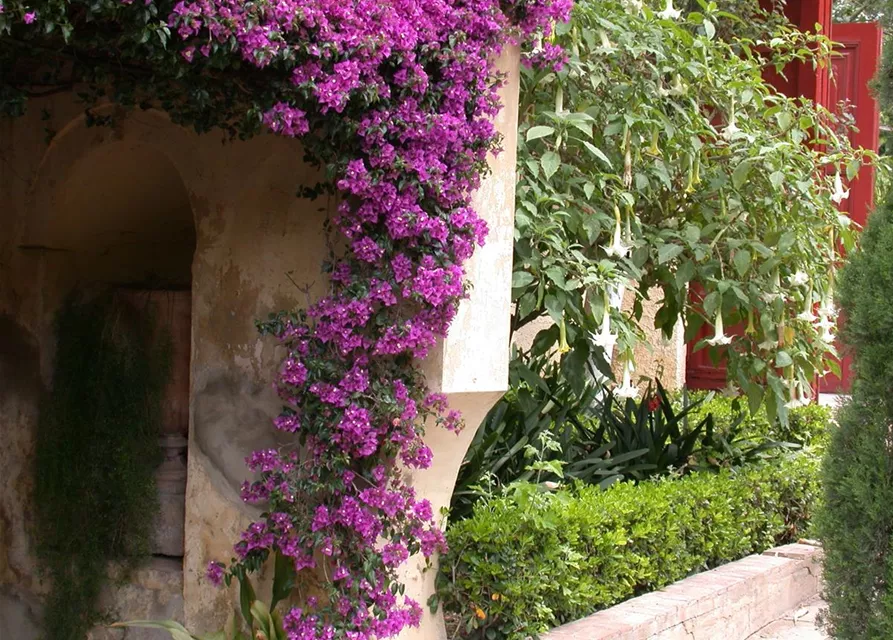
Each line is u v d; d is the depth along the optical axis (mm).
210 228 4715
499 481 5352
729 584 5758
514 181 4449
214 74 3617
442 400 4082
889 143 12102
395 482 4070
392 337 3846
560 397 6609
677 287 5820
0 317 5246
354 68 3426
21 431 5168
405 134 3725
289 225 4496
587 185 5145
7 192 5230
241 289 4617
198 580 4680
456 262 3916
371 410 3945
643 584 5605
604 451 6504
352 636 3916
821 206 6156
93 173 5055
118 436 4941
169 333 5059
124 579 4934
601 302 4977
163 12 3145
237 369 4625
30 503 5145
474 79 3914
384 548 4020
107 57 3924
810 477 7293
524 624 4582
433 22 3859
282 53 3289
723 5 8453
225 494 4609
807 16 9531
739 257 5637
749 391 6207
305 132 3602
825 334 6250
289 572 4309
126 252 5613
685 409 7195
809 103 6711
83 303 5180
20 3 2871
